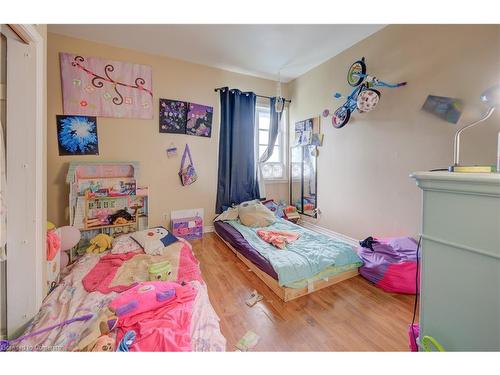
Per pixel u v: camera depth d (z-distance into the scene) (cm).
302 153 354
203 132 321
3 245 115
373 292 179
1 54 117
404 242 201
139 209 270
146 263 191
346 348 124
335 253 200
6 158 120
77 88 246
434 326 75
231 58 296
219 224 304
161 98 290
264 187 372
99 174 251
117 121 268
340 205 288
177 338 110
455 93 177
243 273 210
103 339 102
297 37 246
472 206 64
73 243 201
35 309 129
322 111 311
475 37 165
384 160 233
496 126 156
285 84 381
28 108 123
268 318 149
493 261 61
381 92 231
